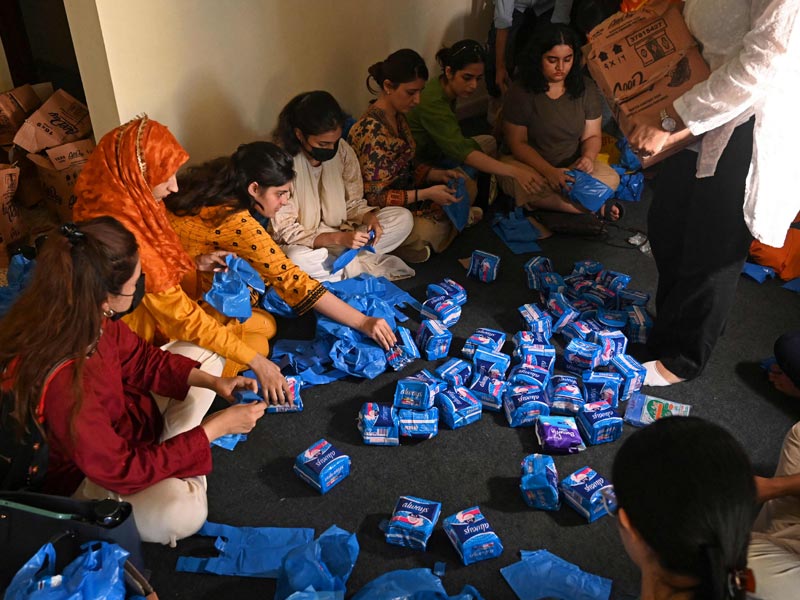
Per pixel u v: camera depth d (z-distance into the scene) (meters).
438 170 3.60
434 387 2.53
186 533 2.05
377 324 2.71
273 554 2.06
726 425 2.59
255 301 2.93
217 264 2.67
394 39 4.11
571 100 3.63
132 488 1.88
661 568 1.09
